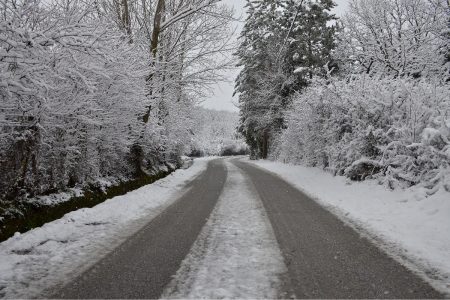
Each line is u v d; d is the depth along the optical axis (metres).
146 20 15.48
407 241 5.82
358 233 6.42
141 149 14.46
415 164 10.29
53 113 7.27
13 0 6.02
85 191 9.35
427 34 23.86
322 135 16.64
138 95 11.16
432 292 3.92
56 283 4.23
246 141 46.81
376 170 12.34
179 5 15.88
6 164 6.68
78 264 4.89
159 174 17.55
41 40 5.83
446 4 23.22
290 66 32.97
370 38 25.48
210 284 4.14
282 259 5.00
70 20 6.40
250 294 3.86
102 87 9.66
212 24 15.88
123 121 11.02
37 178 7.77
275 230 6.67
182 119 20.91
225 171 22.28
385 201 9.08
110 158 11.89
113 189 11.09
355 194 10.56
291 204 9.52
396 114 11.23
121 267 4.75
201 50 15.98
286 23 33.09
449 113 9.98
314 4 30.52
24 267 4.78
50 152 8.20
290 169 21.50
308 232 6.51
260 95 35.50
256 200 10.23
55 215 7.62
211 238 6.14
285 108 32.62
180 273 4.50
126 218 7.92
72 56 6.22
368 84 13.39
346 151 14.02
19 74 5.80
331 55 29.36
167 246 5.70
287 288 4.02
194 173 20.91
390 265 4.76
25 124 6.87
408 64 23.14
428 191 8.65
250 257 5.10
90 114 8.91
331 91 14.62
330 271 4.55
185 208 9.11
